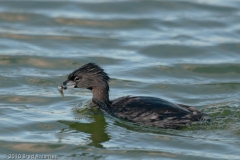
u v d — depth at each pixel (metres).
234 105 17.72
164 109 16.11
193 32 24.53
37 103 18.06
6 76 20.06
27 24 24.81
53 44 23.05
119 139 15.51
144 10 26.42
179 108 16.19
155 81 20.19
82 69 17.23
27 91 18.98
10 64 21.12
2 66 20.95
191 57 22.33
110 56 22.11
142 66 21.28
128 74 20.64
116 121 16.48
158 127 15.88
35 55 21.86
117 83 19.86
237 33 24.39
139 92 19.19
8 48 22.45
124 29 24.75
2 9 25.75
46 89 19.25
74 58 21.78
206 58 22.23
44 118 16.84
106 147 15.04
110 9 26.28
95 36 23.89
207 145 14.99
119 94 18.92
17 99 18.28
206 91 19.38
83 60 21.70
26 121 16.61
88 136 15.73
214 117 16.38
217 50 22.78
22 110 17.41
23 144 15.23
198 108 17.61
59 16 25.45
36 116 16.98
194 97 18.81
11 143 15.26
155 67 21.20
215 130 15.66
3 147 15.07
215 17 25.92
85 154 14.68
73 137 15.68
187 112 16.05
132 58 22.03
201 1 27.41
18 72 20.50
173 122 15.81
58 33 24.05
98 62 21.64
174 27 24.98
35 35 23.73
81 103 18.02
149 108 16.28
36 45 22.89
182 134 15.58
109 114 16.81
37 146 15.13
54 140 15.47
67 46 22.95
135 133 15.78
